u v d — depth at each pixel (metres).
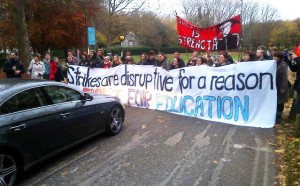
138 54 50.44
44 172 5.19
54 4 24.03
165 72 9.29
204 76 8.45
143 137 6.85
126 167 5.30
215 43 10.30
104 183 4.77
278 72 7.61
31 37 23.17
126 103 10.38
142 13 32.75
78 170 5.23
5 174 4.50
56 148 5.41
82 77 11.09
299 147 5.81
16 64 11.31
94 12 26.42
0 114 4.48
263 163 5.31
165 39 43.28
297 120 6.48
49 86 5.48
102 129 6.70
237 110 7.86
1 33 23.17
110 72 10.62
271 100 7.36
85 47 26.53
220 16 41.62
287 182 4.47
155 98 9.66
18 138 4.61
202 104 8.51
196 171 5.07
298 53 9.18
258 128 7.36
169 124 7.86
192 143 6.38
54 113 5.31
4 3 21.86
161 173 5.04
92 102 6.37
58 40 24.56
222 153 5.80
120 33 31.00
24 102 4.91
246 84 7.67
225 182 4.68
